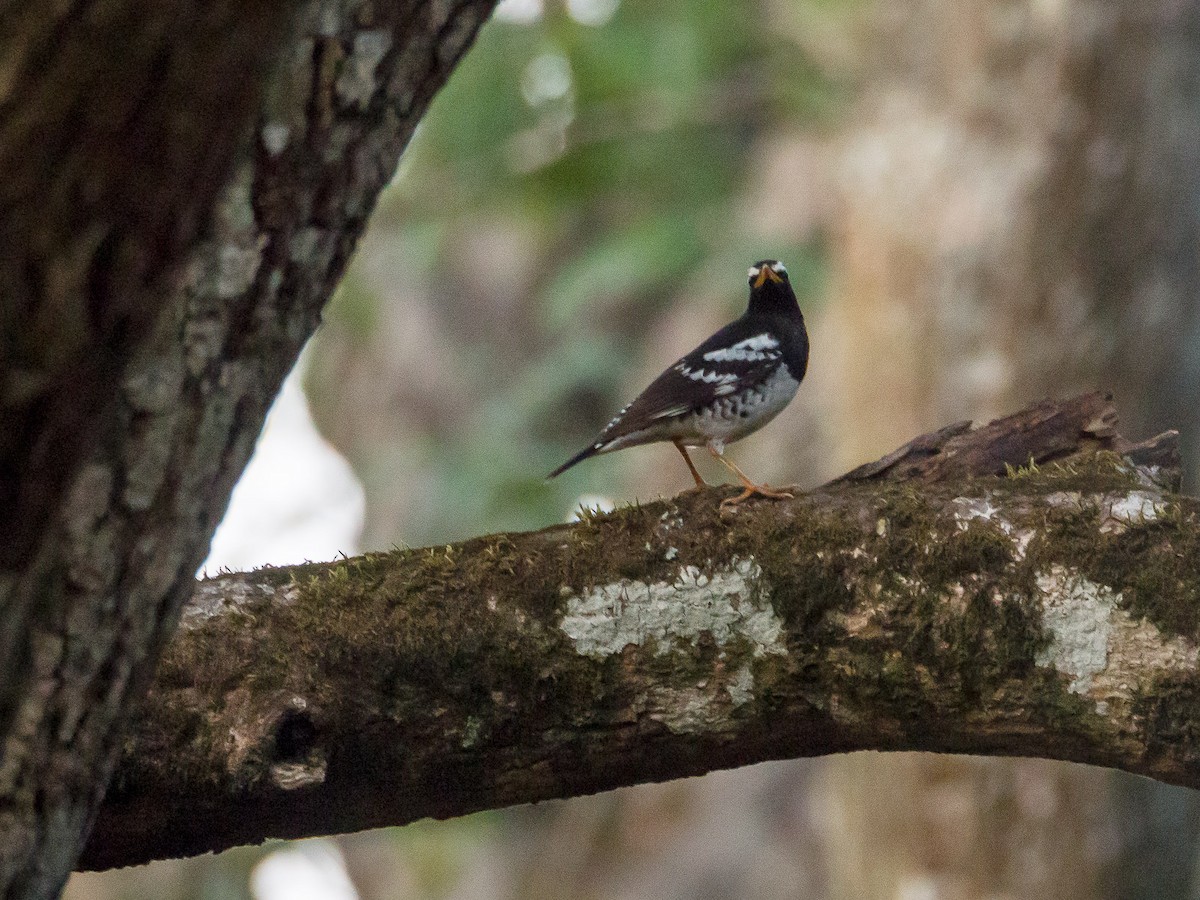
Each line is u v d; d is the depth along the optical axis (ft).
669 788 88.07
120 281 12.07
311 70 15.16
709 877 83.25
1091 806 50.34
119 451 14.48
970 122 53.78
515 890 91.30
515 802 22.25
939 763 51.19
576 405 93.76
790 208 80.38
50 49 11.30
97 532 14.49
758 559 21.42
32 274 11.72
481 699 21.42
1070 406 25.04
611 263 78.64
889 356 54.75
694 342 88.22
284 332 15.78
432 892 93.76
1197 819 52.54
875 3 62.75
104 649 14.98
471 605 21.58
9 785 14.83
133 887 70.59
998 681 20.65
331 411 101.86
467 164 72.95
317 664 21.29
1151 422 53.01
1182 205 53.06
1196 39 52.85
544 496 85.40
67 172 11.54
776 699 21.33
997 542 20.89
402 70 15.81
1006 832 50.65
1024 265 52.95
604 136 72.64
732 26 71.36
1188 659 20.21
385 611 21.59
